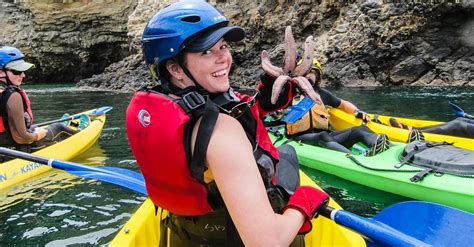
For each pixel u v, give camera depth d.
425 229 2.31
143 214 2.49
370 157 3.94
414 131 4.23
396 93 10.78
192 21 1.46
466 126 4.48
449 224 2.23
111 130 6.86
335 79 13.29
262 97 1.91
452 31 12.62
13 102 4.20
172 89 1.55
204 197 1.52
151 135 1.49
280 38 15.17
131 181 2.76
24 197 3.78
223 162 1.31
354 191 3.91
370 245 2.19
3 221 3.29
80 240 2.97
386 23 12.97
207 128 1.33
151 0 17.70
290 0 15.12
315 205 1.57
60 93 14.65
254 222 1.27
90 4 21.23
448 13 12.44
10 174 4.08
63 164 2.82
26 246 2.89
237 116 1.50
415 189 3.36
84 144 5.40
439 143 3.74
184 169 1.45
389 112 8.10
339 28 13.75
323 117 4.84
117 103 10.99
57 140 5.48
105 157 5.15
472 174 3.19
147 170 1.60
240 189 1.29
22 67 4.30
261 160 1.64
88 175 2.76
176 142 1.42
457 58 12.61
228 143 1.32
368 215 3.38
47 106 10.90
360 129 4.48
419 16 12.69
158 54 1.51
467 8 12.04
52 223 3.24
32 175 4.30
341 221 1.73
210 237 1.67
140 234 2.31
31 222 3.26
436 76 12.64
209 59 1.47
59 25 21.55
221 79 1.50
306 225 1.56
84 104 11.09
